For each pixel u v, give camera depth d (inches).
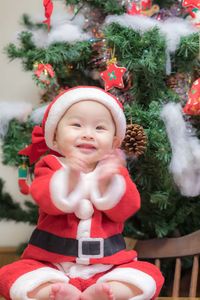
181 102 54.5
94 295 37.2
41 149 47.2
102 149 41.7
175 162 51.1
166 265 61.7
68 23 56.3
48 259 41.2
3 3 70.1
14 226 71.5
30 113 57.6
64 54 53.0
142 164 53.6
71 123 41.8
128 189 41.6
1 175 70.4
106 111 42.6
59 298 37.1
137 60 50.8
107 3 54.8
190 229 62.0
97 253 40.8
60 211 40.2
